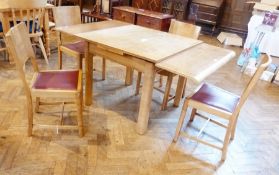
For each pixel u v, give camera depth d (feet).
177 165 5.78
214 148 6.45
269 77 11.03
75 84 5.81
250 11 17.16
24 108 7.14
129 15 14.08
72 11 8.73
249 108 8.70
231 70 12.06
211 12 16.72
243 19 17.60
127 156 5.86
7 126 6.35
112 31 7.36
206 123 7.29
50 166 5.33
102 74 9.40
